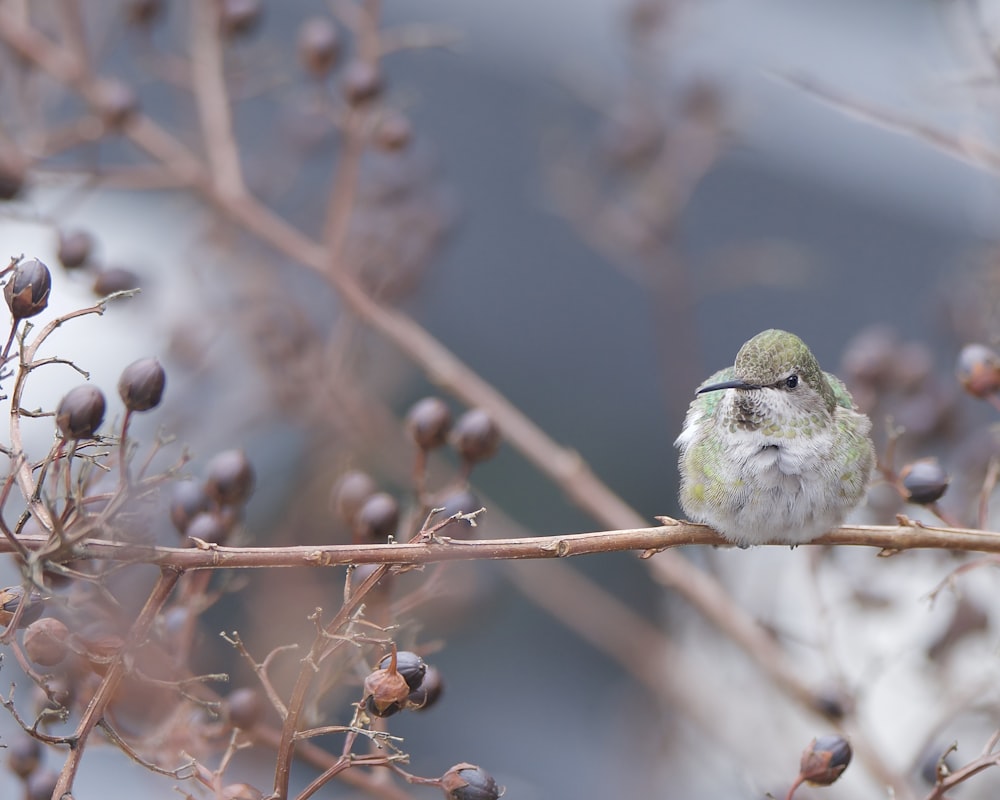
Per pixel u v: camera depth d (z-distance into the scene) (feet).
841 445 24.49
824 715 27.37
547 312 51.13
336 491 23.32
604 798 42.57
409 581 31.81
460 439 23.09
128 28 35.37
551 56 46.88
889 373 30.99
